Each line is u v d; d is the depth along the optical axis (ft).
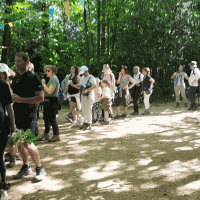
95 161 14.23
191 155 14.65
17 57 11.55
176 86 35.29
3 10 25.43
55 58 44.83
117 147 16.81
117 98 28.48
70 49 45.85
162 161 13.82
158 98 44.73
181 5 43.62
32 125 11.96
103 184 11.17
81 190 10.67
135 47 43.50
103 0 40.68
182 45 44.34
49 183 11.51
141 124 24.45
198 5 44.78
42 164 13.97
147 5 40.75
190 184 10.82
